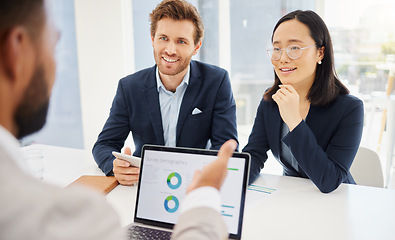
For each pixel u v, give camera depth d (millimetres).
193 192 508
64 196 379
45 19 416
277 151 1737
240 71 4848
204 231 452
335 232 1075
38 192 374
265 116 1779
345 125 1585
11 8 382
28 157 1601
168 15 1737
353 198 1349
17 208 354
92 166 1826
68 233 359
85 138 4590
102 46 4418
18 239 345
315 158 1455
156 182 1104
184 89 1955
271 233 1078
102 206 396
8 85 395
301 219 1172
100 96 4496
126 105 1963
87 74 4465
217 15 4684
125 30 4520
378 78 4035
